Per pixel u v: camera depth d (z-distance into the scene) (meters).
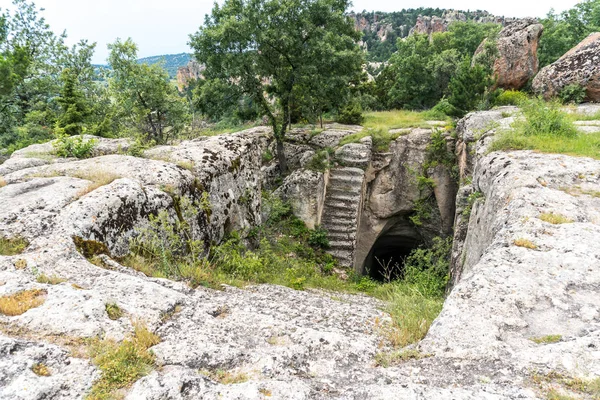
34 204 5.87
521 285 4.04
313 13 15.43
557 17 35.78
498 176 7.50
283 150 17.41
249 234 10.79
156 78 19.25
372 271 24.08
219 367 3.13
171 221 7.11
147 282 4.44
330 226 14.64
